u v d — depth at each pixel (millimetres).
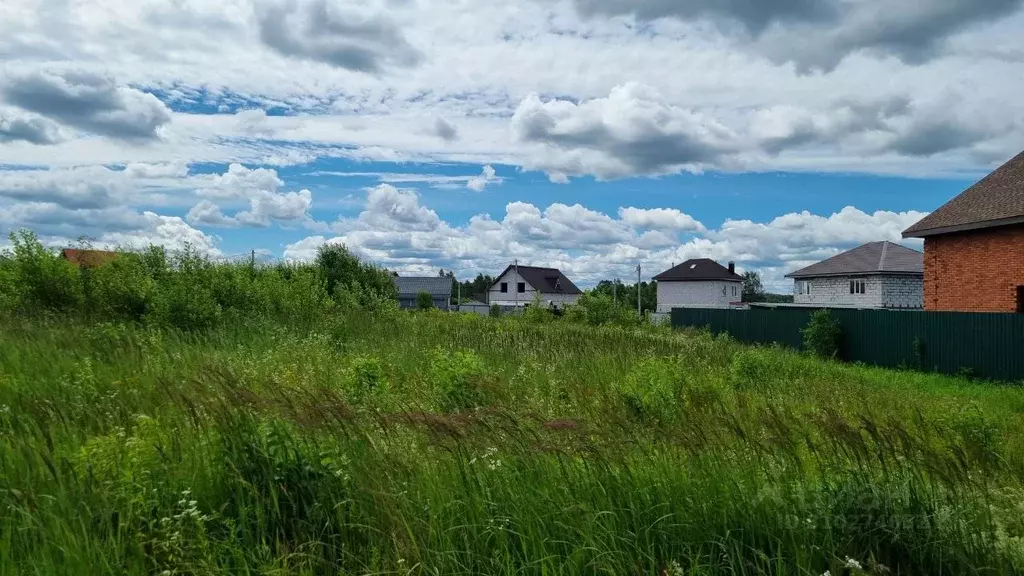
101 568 2973
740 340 25156
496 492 3748
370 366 7785
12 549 3098
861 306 40250
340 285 23859
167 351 9727
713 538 3461
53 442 4320
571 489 3773
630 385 7781
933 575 3484
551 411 7160
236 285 16516
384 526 3496
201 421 4449
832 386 11906
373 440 4418
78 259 17062
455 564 3230
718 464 4066
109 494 3531
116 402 5746
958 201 21719
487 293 85500
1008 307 19172
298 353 10484
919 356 18312
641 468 4055
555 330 19141
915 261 39562
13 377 6832
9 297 13883
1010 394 12875
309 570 3168
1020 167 20812
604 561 3217
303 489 3805
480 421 4438
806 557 3344
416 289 81500
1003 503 4113
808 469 4371
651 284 85500
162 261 17391
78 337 10055
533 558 3283
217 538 3422
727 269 69875
